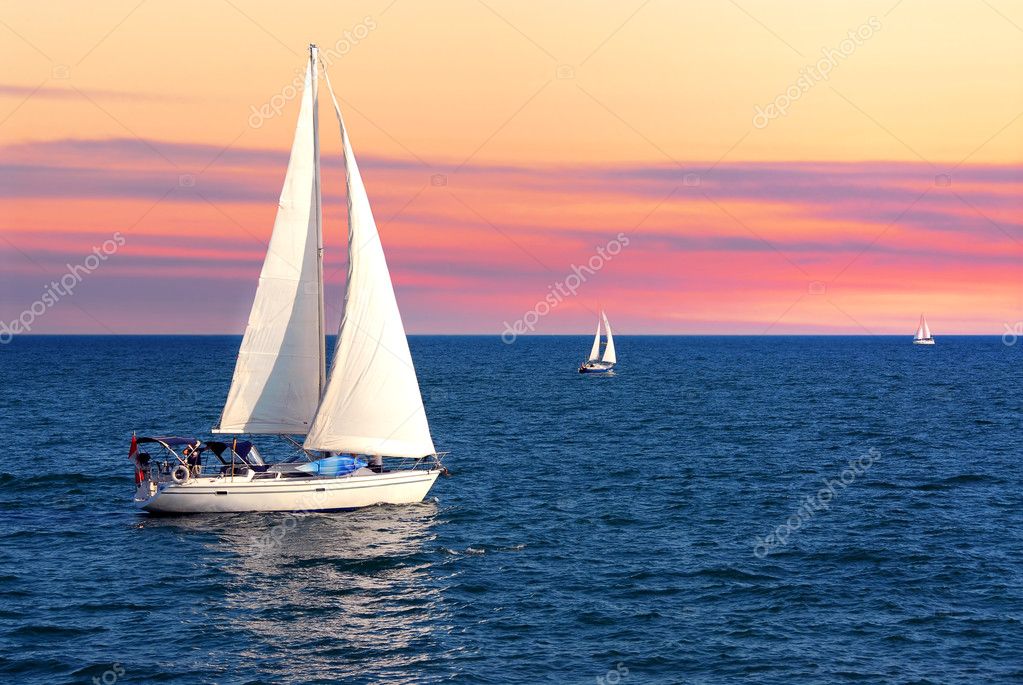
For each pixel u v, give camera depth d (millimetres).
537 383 158375
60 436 77938
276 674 26672
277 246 45250
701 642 29062
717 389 142125
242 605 32531
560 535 42531
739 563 37625
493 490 53719
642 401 119562
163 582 34969
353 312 44844
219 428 45531
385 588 34469
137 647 28516
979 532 42844
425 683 26062
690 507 49000
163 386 141000
